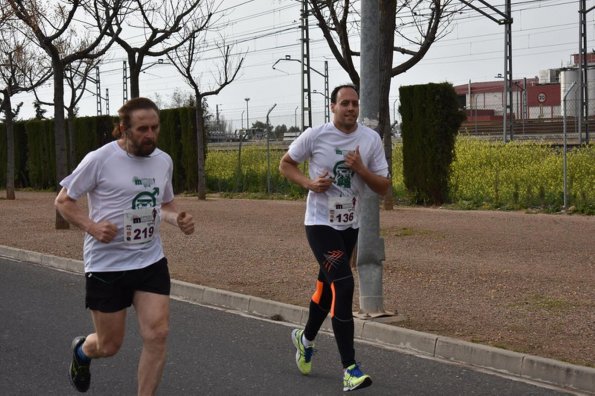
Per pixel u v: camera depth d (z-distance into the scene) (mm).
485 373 6414
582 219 15570
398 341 7293
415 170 19547
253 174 26125
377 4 8055
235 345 7320
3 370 6477
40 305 9109
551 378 6160
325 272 5727
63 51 24219
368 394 5844
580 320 7637
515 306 8273
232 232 14930
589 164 19172
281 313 8516
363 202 7812
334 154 5793
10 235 15094
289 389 5961
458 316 7879
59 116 16078
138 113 4648
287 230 15109
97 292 4754
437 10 12031
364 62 8070
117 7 15500
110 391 5918
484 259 11180
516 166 20766
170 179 5055
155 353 4699
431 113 19156
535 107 56219
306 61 31547
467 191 19234
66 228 16125
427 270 10336
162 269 4828
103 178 4699
